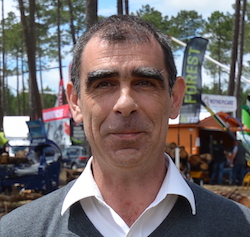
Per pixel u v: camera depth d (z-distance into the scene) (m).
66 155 17.38
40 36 30.27
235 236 1.65
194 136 13.90
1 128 19.00
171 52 1.76
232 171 13.71
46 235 1.67
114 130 1.60
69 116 19.92
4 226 1.73
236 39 18.72
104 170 1.70
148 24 1.73
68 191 1.80
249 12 26.78
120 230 1.63
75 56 1.77
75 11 30.23
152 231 1.62
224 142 15.80
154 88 1.64
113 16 1.73
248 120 13.66
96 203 1.69
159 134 1.66
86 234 1.62
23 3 18.86
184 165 12.05
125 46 1.63
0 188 9.55
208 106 12.52
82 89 1.70
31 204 1.80
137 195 1.70
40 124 10.52
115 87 1.63
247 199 5.54
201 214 1.66
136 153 1.61
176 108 1.89
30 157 10.41
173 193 1.63
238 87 23.03
